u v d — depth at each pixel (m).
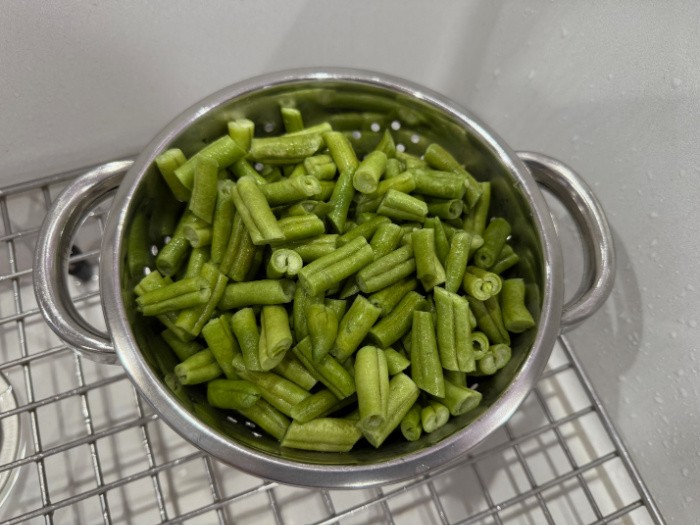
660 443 0.91
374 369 0.70
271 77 0.79
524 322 0.76
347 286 0.78
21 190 0.98
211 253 0.77
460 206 0.83
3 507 0.85
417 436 0.73
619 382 0.96
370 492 0.91
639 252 0.87
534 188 0.77
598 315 0.95
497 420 0.67
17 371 0.94
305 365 0.73
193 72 0.99
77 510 0.86
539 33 0.93
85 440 0.82
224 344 0.73
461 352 0.74
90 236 1.03
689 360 0.83
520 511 0.92
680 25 0.74
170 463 0.83
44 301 0.67
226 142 0.77
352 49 1.06
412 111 0.84
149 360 0.70
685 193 0.78
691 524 0.87
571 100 0.92
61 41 0.86
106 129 1.00
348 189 0.81
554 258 0.74
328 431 0.70
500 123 1.08
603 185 0.91
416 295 0.78
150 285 0.75
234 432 0.72
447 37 1.06
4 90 0.87
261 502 0.89
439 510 0.84
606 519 0.84
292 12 0.96
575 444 0.98
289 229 0.74
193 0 0.89
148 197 0.76
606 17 0.82
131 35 0.89
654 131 0.80
